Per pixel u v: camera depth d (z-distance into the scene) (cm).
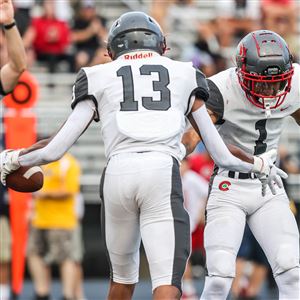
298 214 3419
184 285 2920
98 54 3581
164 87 1472
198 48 3616
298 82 1681
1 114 2752
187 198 2786
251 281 2825
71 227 2759
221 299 1648
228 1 3884
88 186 3531
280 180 1574
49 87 3656
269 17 3597
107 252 1520
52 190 2727
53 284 3356
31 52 3569
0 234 2612
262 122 1684
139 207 1466
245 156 1530
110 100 1462
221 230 1662
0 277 2620
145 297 3005
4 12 1666
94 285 3334
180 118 1466
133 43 1508
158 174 1438
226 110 1672
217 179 1698
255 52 1598
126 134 1446
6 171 1523
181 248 1437
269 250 1664
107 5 4044
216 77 1684
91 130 3678
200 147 3025
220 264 1641
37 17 3603
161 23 3753
